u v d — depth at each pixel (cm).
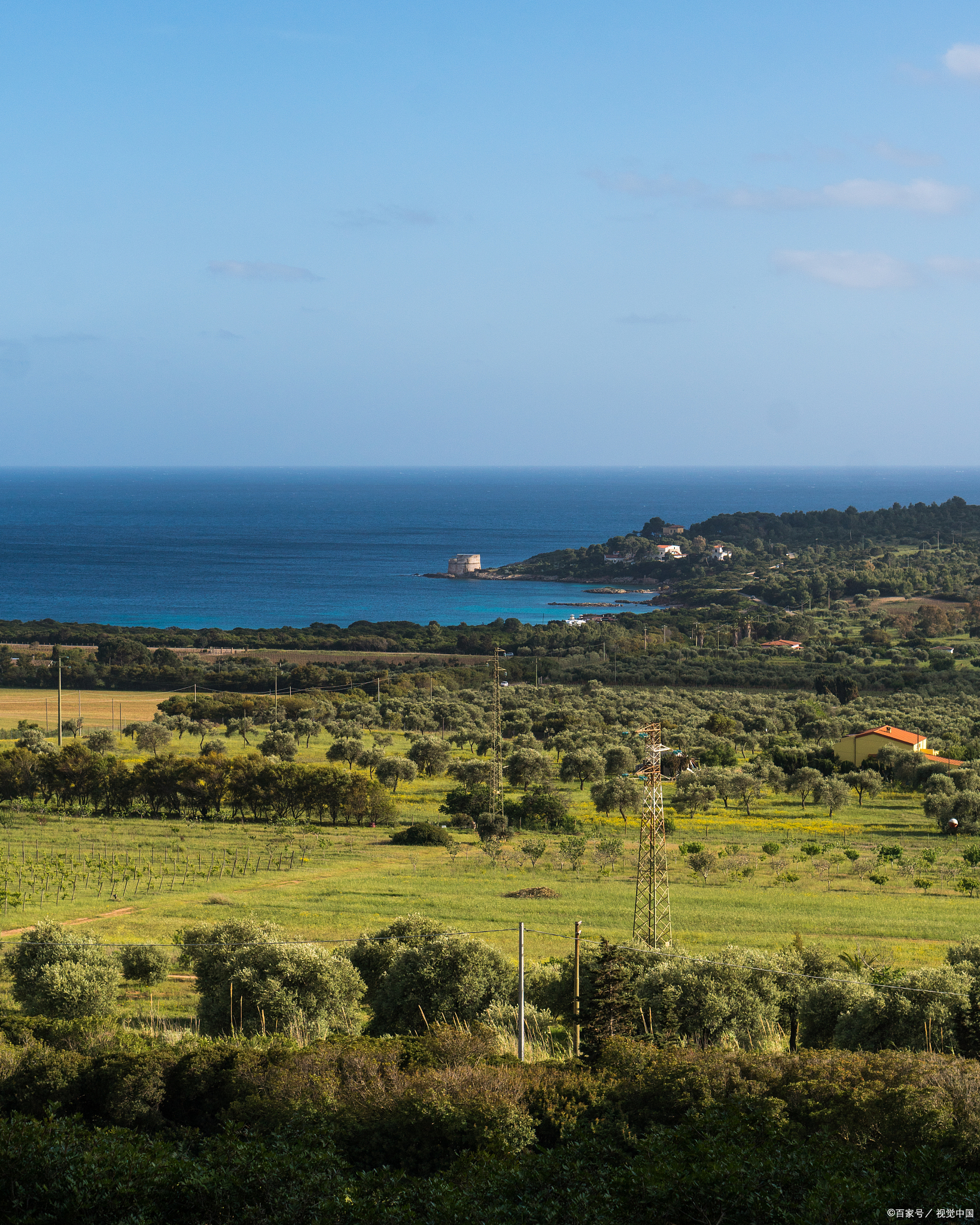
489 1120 2119
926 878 6244
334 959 3644
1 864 6394
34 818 8294
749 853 7175
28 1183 1809
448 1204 1673
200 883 6072
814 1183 1717
